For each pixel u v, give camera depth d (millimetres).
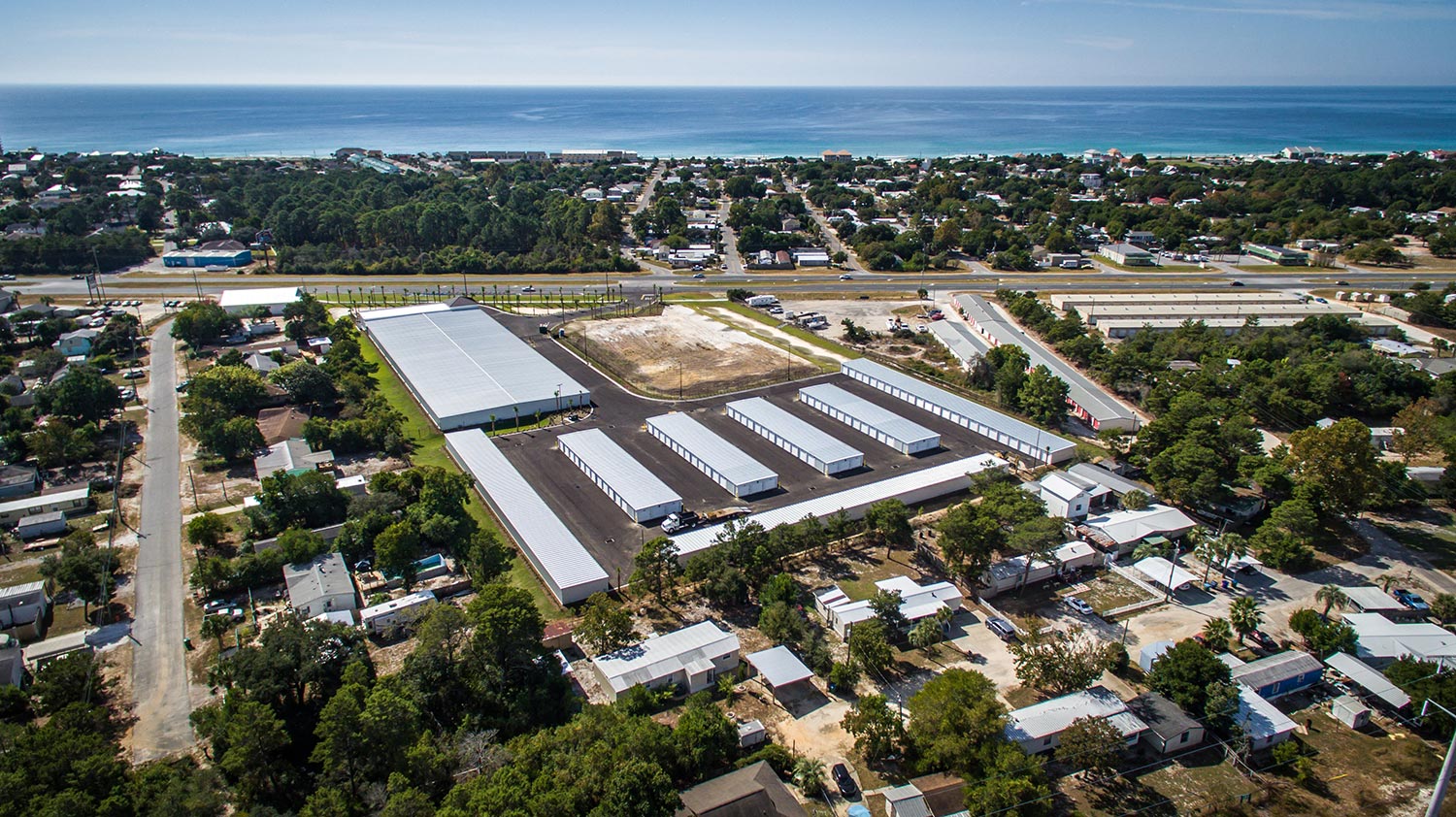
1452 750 49938
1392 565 90312
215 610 80688
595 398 137250
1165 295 195625
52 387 125688
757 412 127188
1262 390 130125
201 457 114250
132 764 61844
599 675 70812
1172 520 96688
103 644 76250
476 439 117625
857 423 124562
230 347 159250
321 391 130375
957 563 84938
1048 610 82875
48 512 97312
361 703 61031
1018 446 116812
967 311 184000
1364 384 130875
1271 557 88250
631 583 81125
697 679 70250
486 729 63062
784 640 75875
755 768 58906
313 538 87125
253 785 56406
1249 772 62094
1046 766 63219
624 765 54469
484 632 64688
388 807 51562
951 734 60656
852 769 62031
